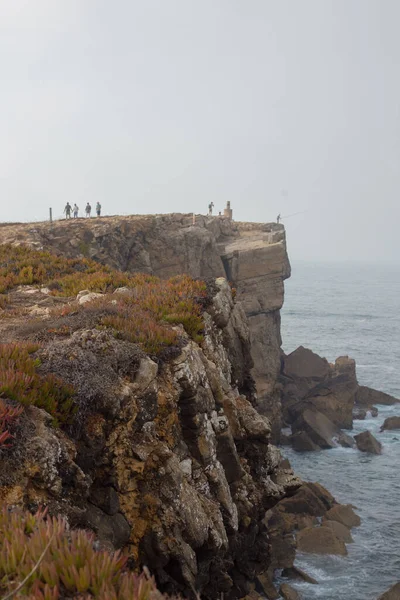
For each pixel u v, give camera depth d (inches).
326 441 2322.8
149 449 514.3
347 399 2625.5
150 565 484.4
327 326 6579.7
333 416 2559.1
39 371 493.0
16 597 191.5
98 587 199.9
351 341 5408.5
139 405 526.0
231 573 701.9
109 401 485.7
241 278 2470.5
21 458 379.6
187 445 602.9
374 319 7445.9
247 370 966.4
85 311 722.8
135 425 517.0
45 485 383.2
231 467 668.1
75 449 435.8
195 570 504.7
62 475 406.3
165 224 2437.3
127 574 209.2
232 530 606.9
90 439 464.4
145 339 619.8
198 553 544.1
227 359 838.5
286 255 2586.1
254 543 754.2
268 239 2689.5
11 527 243.4
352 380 2802.7
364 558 1443.2
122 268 2231.8
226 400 709.9
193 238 2389.3
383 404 2950.3
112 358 545.0
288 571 1357.0
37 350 547.2
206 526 536.7
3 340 628.1
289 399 2637.8
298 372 2746.1
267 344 2502.5
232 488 673.0
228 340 870.4
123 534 462.3
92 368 508.1
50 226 2182.6
